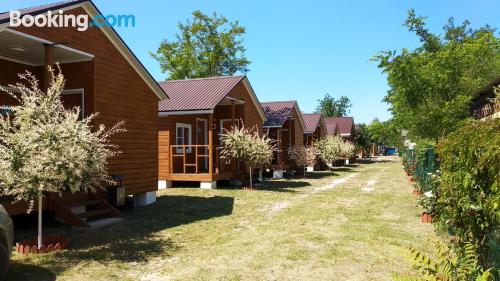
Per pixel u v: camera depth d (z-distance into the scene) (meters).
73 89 10.27
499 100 6.48
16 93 10.63
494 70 12.46
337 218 10.09
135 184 11.67
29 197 6.91
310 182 20.77
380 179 22.16
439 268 4.11
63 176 6.53
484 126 4.27
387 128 14.93
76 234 8.28
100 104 10.29
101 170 7.25
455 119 11.24
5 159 6.38
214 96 17.05
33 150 6.37
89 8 9.86
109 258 6.62
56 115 6.84
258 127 21.69
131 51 11.30
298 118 27.92
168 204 12.52
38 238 6.97
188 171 18.33
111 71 10.74
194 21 31.75
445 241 7.42
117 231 8.67
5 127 6.52
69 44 9.27
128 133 11.39
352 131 47.91
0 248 5.23
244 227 9.13
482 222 4.58
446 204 5.96
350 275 5.75
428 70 11.62
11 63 10.41
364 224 9.28
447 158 5.41
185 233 8.53
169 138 16.91
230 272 5.93
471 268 4.00
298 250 7.04
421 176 14.20
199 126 19.50
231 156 17.58
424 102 11.98
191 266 6.23
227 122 19.91
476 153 4.24
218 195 14.70
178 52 32.12
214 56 31.20
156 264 6.34
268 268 6.09
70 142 6.59
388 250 6.99
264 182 20.67
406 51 11.66
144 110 12.22
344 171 29.75
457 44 12.04
